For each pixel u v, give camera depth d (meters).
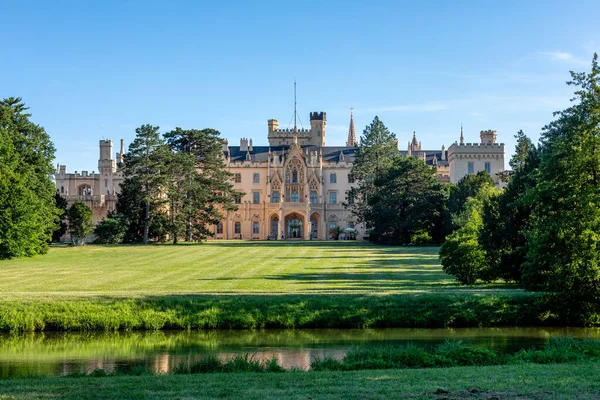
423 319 38.84
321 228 143.88
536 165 48.44
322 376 21.86
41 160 83.00
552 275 38.31
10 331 36.97
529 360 25.42
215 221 113.50
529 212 47.28
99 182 149.12
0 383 21.03
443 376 21.25
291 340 34.91
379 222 102.62
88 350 32.41
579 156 36.47
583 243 36.91
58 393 18.89
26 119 84.50
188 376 22.55
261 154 153.38
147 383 20.77
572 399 17.22
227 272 62.22
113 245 99.00
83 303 38.88
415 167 104.06
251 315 38.62
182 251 88.19
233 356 30.44
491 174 134.12
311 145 163.50
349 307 39.34
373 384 19.94
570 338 28.69
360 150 126.12
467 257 49.66
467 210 80.88
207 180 115.19
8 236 70.62
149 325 37.97
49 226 82.44
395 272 61.66
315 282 53.03
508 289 46.31
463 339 34.69
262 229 143.50
